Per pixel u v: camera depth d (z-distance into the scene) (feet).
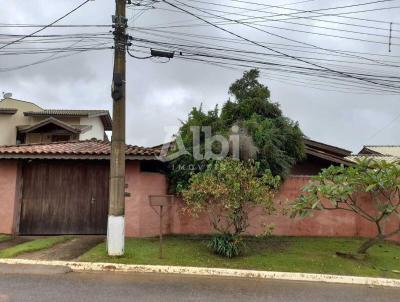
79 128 79.20
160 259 30.86
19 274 26.14
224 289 24.41
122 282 25.13
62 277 25.85
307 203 33.83
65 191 41.78
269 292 24.18
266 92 49.24
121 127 31.55
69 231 41.34
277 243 39.58
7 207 40.98
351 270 30.25
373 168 33.53
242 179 32.68
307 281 27.78
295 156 46.32
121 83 31.50
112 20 31.91
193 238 40.55
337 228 44.21
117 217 31.27
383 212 33.40
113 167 31.45
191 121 44.14
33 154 39.68
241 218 33.63
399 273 30.30
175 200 43.04
